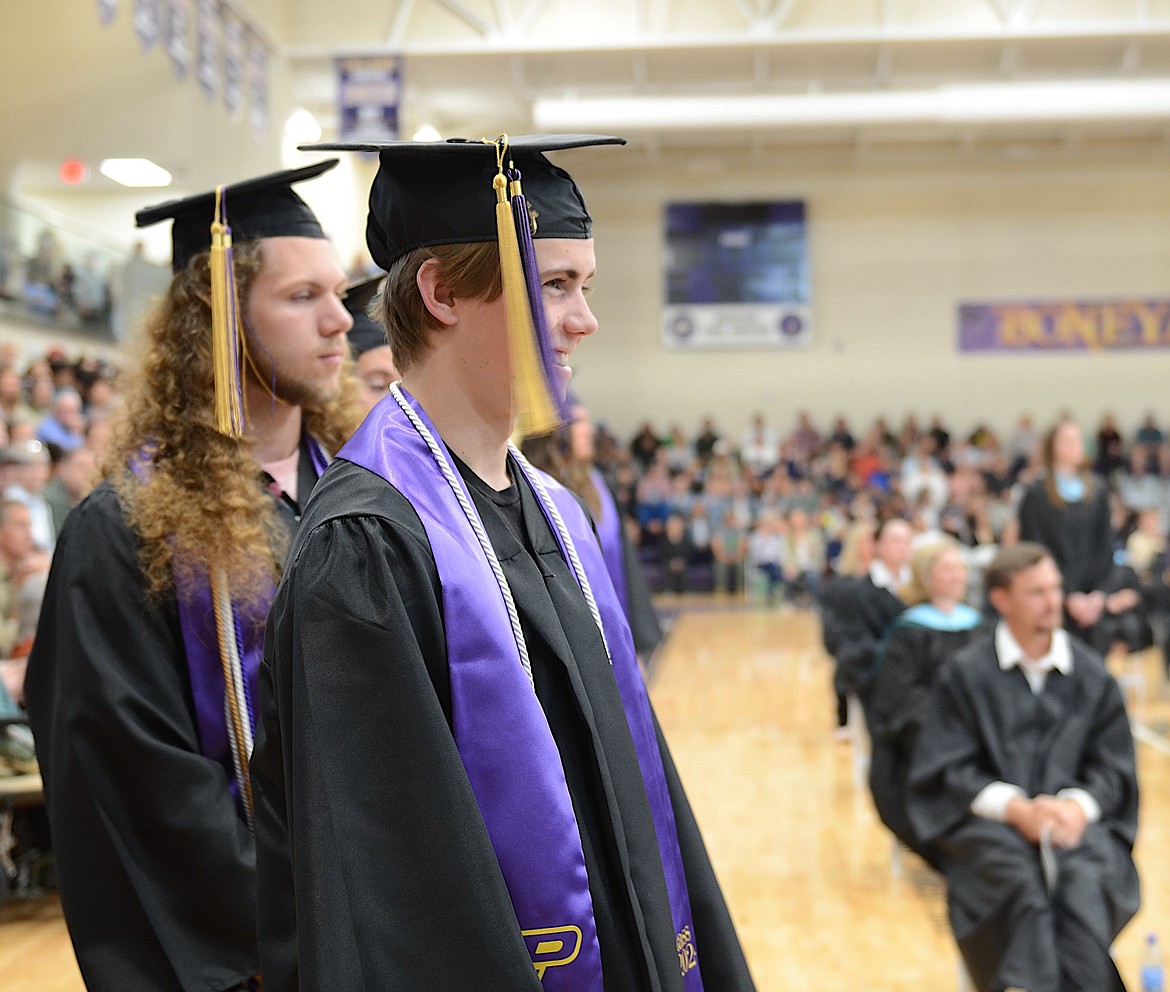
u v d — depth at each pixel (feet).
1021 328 69.97
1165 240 69.10
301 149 4.19
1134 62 51.24
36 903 16.85
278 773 4.20
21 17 42.60
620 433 71.41
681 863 4.63
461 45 48.19
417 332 4.33
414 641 3.75
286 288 6.36
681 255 70.85
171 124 46.91
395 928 3.56
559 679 4.12
